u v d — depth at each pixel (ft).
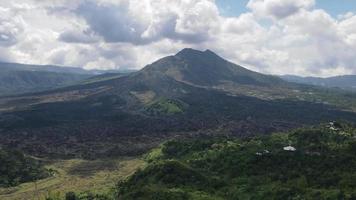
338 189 526.98
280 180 578.25
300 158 629.10
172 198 542.57
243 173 620.08
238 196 554.05
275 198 529.45
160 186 594.65
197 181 601.62
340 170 578.66
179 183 597.52
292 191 534.37
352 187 529.45
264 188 560.61
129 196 578.66
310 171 586.86
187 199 540.11
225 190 574.56
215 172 650.02
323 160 613.11
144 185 611.88
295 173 586.45
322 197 508.94
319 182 554.87
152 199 550.36
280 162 628.28
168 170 630.74
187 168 633.61
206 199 537.24
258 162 639.35
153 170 646.74
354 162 595.88
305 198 514.27
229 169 643.86
